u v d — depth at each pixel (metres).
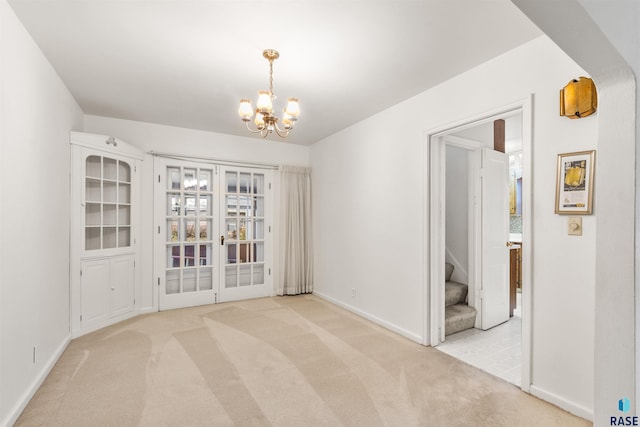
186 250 4.39
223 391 2.21
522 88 2.26
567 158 2.01
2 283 1.81
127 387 2.26
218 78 2.84
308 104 3.43
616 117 1.37
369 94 3.15
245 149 4.82
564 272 2.04
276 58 2.48
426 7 1.88
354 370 2.53
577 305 1.98
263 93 2.32
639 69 1.32
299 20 2.01
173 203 4.33
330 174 4.68
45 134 2.47
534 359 2.19
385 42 2.25
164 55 2.46
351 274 4.15
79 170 3.25
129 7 1.90
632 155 1.32
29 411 1.98
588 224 1.93
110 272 3.60
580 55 1.33
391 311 3.46
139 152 3.96
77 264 3.22
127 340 3.12
